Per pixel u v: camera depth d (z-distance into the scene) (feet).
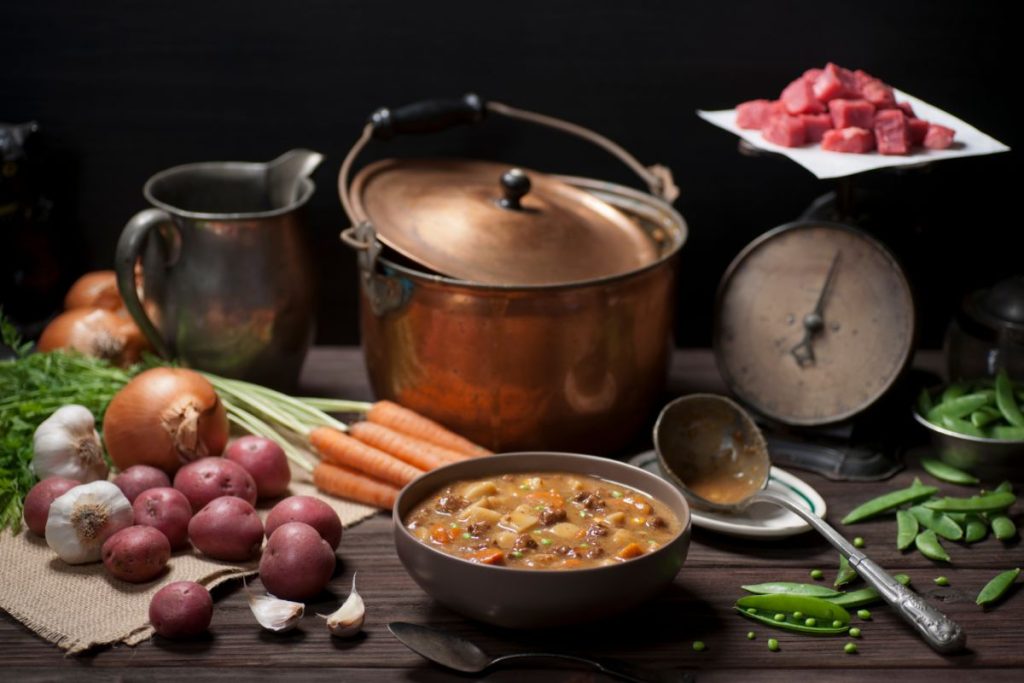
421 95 7.46
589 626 4.71
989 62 7.23
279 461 5.76
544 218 6.29
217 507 5.11
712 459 5.72
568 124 7.28
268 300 6.57
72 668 4.40
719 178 7.61
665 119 7.49
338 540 5.27
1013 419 5.91
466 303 5.73
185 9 7.26
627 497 5.00
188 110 7.50
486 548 4.60
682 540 4.52
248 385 6.53
